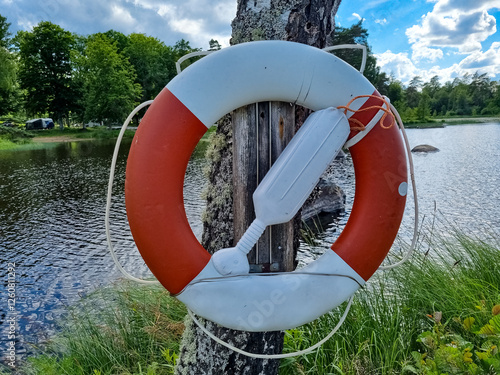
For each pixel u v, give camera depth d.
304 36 1.44
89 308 3.77
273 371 1.65
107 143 26.36
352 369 2.03
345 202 8.62
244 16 1.47
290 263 1.47
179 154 1.27
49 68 35.38
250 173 1.40
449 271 3.02
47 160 17.48
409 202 8.83
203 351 1.64
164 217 1.26
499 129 33.53
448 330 2.32
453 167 13.48
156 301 3.09
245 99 1.29
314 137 1.26
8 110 36.97
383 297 2.62
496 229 6.51
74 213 8.73
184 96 1.25
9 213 8.74
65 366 2.48
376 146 1.35
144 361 2.56
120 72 35.41
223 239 1.56
